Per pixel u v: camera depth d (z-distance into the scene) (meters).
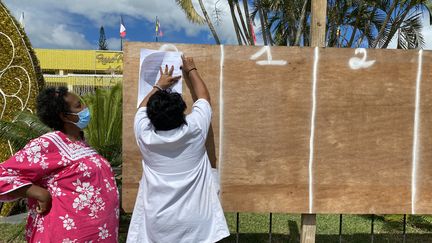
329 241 4.64
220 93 2.72
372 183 2.83
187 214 2.12
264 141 2.77
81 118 2.09
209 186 2.24
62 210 1.95
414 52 2.81
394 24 10.02
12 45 5.35
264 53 2.74
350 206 2.83
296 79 2.76
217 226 2.22
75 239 1.95
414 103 2.83
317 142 2.79
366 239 4.75
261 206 2.79
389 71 2.80
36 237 1.98
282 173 2.79
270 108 2.76
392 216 5.52
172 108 2.05
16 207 5.52
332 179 2.82
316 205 2.82
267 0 10.82
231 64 2.72
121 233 4.39
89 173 2.00
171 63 2.65
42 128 4.18
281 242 4.60
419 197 2.86
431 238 4.85
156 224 2.13
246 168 2.77
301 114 2.78
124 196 2.71
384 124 2.82
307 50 2.76
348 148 2.81
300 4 10.21
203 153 2.23
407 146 2.84
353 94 2.79
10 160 1.91
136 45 2.66
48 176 1.97
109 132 5.12
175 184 2.10
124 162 2.70
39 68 5.66
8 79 5.36
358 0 10.95
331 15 11.41
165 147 2.08
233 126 2.75
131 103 2.67
